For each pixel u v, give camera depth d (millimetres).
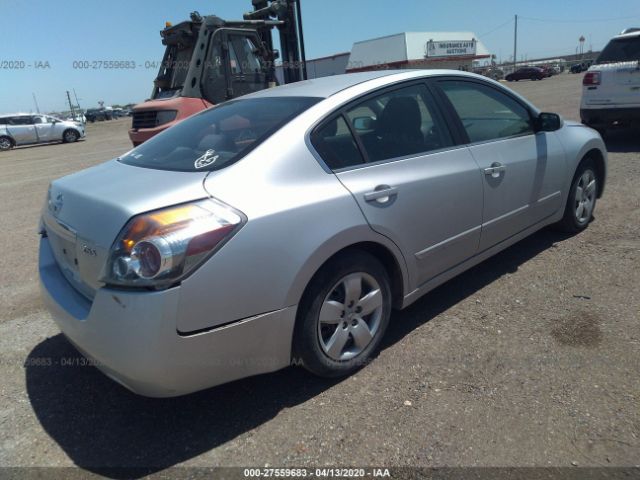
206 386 2338
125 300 2107
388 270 3041
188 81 9109
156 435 2498
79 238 2383
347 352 2830
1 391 2922
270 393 2754
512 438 2311
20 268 4984
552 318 3303
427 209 3064
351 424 2479
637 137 9461
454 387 2695
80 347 2402
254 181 2422
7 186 10383
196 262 2137
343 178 2709
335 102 2867
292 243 2402
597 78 8328
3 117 22328
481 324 3307
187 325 2143
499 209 3641
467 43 56750
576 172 4504
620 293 3539
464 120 3514
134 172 2711
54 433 2557
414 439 2352
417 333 3260
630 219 4945
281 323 2426
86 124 45125
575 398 2535
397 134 3094
